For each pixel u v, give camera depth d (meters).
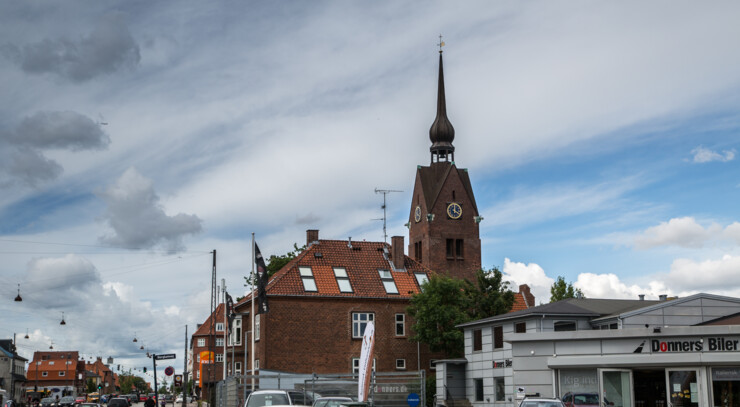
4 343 147.62
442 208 85.69
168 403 121.81
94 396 127.75
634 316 42.88
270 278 69.06
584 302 49.47
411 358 62.25
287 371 59.41
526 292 86.25
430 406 57.06
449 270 84.62
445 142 92.19
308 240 68.19
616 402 36.59
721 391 34.44
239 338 67.25
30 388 158.00
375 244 68.19
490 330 50.16
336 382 36.66
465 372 53.06
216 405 56.41
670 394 35.28
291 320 60.41
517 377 39.28
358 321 61.88
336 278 63.28
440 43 95.44
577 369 37.88
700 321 43.53
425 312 57.56
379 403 34.38
